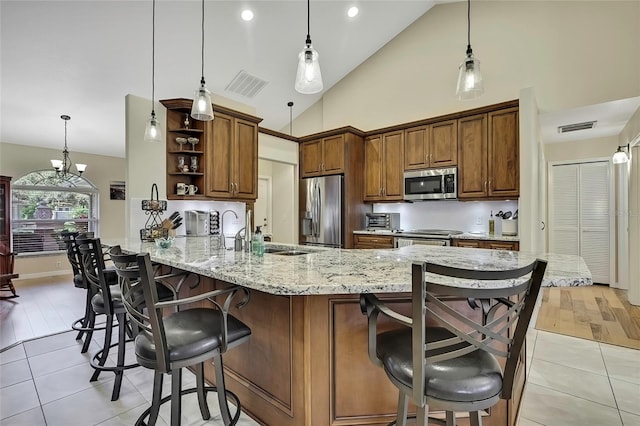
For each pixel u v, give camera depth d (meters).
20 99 3.85
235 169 3.98
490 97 4.05
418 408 1.02
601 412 1.80
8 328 3.10
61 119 4.44
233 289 1.31
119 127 4.83
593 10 3.42
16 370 2.26
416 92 4.68
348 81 5.39
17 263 5.33
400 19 4.48
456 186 3.94
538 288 0.96
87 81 3.66
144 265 1.12
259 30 3.66
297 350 1.43
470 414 1.15
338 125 5.50
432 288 0.92
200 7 3.14
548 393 1.98
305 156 5.16
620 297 4.09
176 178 3.72
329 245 4.73
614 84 3.31
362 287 1.12
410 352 1.10
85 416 1.75
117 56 3.40
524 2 3.84
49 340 2.81
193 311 1.54
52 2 2.73
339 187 4.64
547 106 3.67
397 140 4.51
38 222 5.54
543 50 3.71
